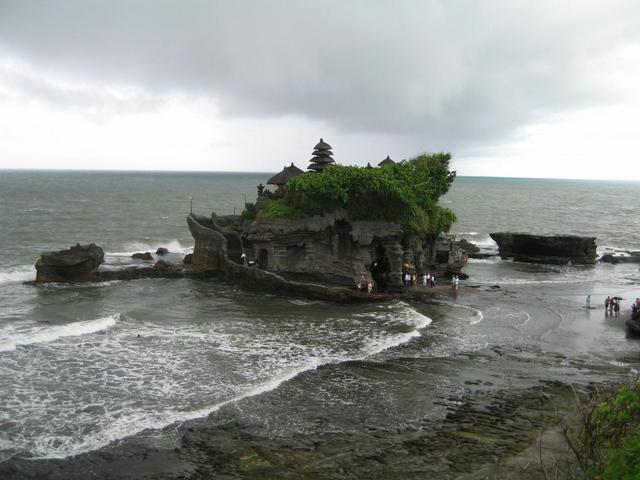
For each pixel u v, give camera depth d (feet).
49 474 70.33
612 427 57.06
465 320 147.43
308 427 83.87
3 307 153.89
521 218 521.24
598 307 165.99
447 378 104.22
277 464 72.95
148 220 415.23
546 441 73.51
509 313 156.15
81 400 91.40
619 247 335.88
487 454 74.59
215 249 215.31
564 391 97.14
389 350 120.67
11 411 86.79
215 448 77.25
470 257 273.13
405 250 200.44
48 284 187.73
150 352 115.44
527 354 119.34
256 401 92.73
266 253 197.47
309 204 188.96
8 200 543.80
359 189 188.24
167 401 91.91
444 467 71.36
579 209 646.33
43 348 115.24
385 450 76.38
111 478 69.87
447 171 229.45
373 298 169.07
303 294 174.29
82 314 147.23
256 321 143.74
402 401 93.56
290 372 105.60
